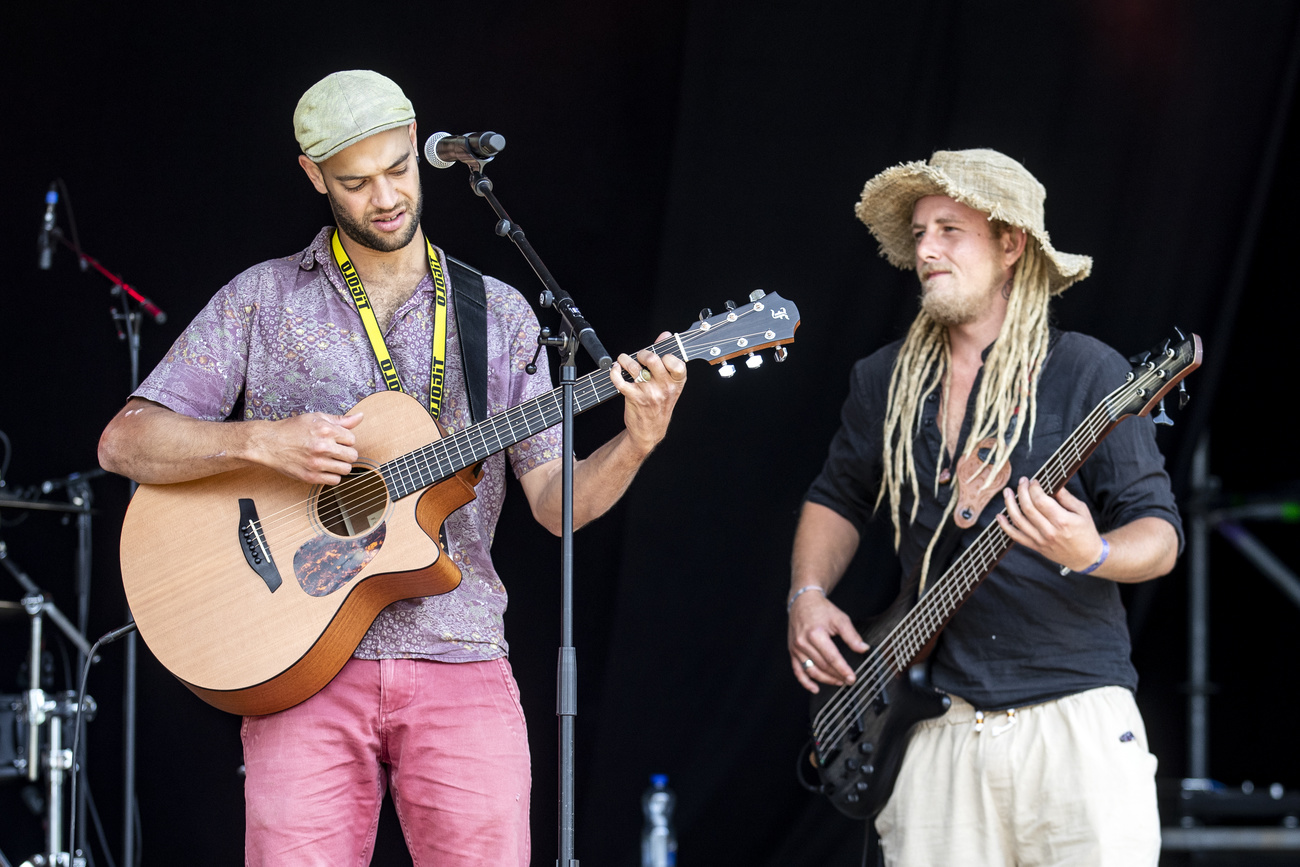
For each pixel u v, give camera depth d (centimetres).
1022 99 1497
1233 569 2006
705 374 1514
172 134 1585
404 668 846
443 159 855
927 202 1079
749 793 1499
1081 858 939
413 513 849
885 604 1509
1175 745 1941
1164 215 1482
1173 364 927
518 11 1577
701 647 1503
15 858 1558
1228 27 1475
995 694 988
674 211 1497
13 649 1612
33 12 1585
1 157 1583
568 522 757
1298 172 1831
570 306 803
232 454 835
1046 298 1059
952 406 1068
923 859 1014
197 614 842
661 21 1580
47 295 1589
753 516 1512
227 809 1528
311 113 850
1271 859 1440
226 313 902
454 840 839
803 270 1506
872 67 1512
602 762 1482
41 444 1589
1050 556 931
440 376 899
